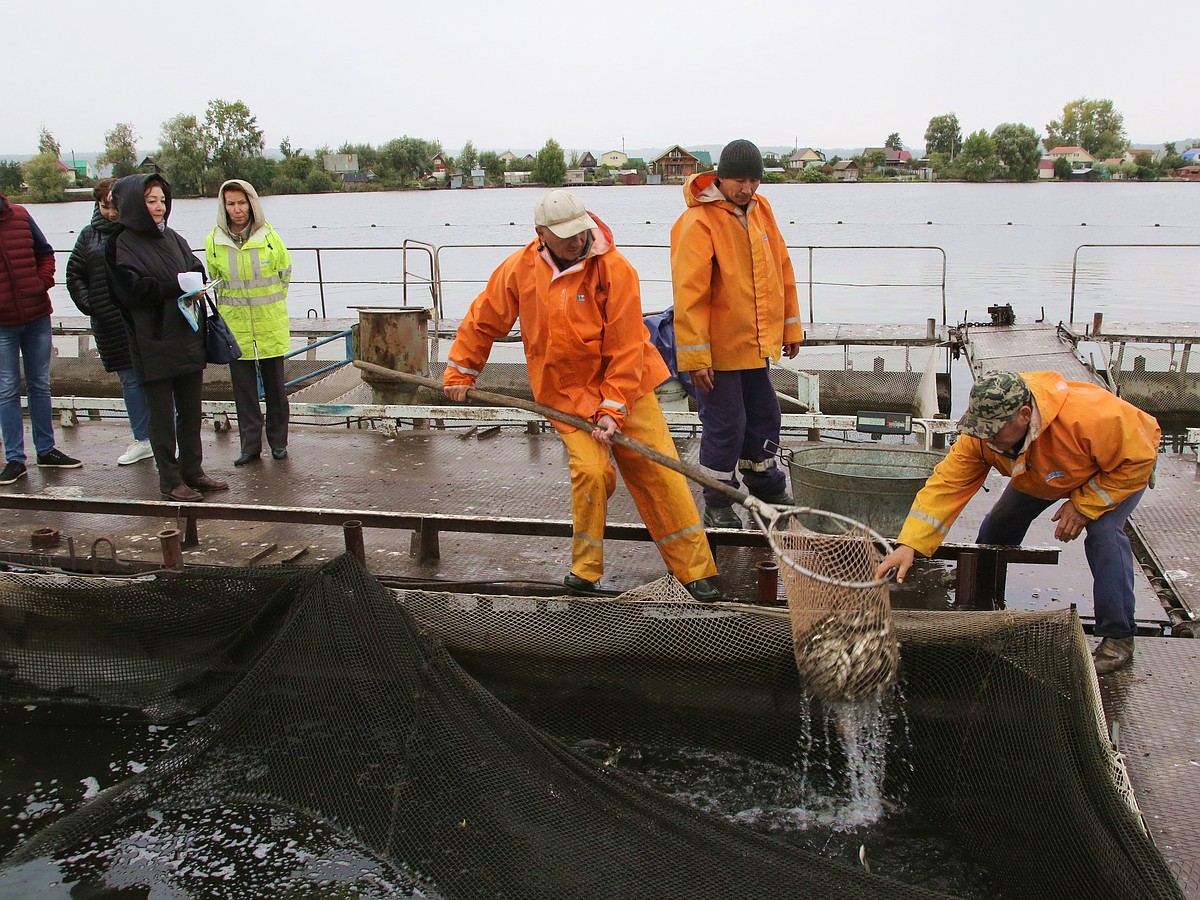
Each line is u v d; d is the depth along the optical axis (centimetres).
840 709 394
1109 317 1669
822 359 1210
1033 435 387
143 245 551
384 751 377
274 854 355
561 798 342
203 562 513
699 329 487
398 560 514
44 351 658
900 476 538
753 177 477
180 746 391
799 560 376
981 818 362
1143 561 520
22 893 338
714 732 412
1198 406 1167
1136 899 275
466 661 426
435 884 336
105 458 704
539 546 534
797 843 362
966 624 374
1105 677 405
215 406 753
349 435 745
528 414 730
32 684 456
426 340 820
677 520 438
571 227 388
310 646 391
